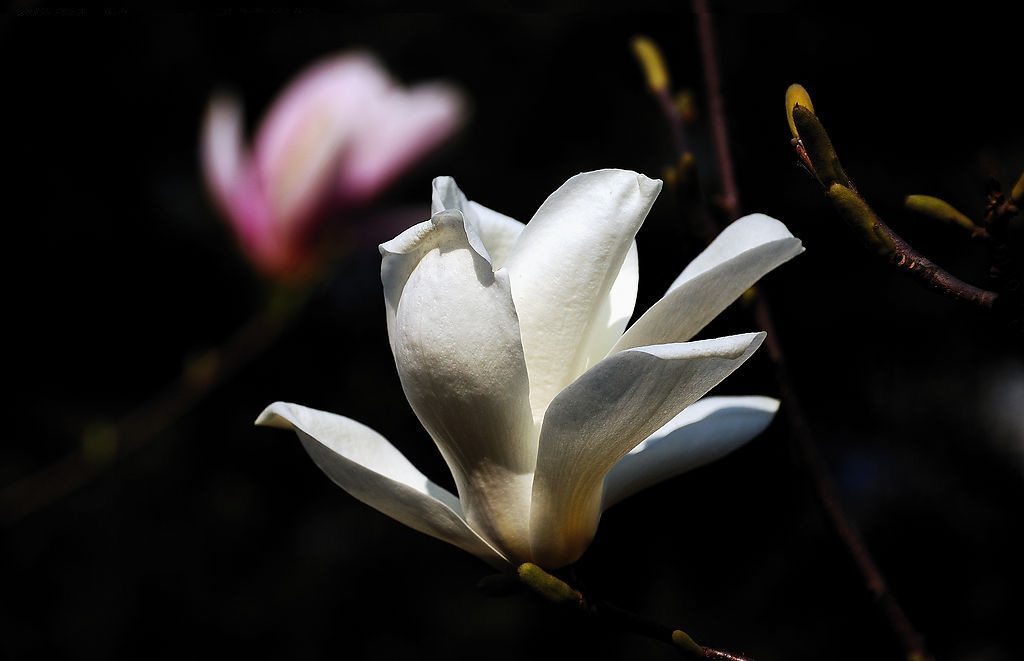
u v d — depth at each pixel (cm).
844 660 173
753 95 179
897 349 182
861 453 183
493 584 67
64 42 190
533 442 65
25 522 189
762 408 69
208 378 128
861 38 184
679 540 181
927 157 182
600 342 67
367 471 66
